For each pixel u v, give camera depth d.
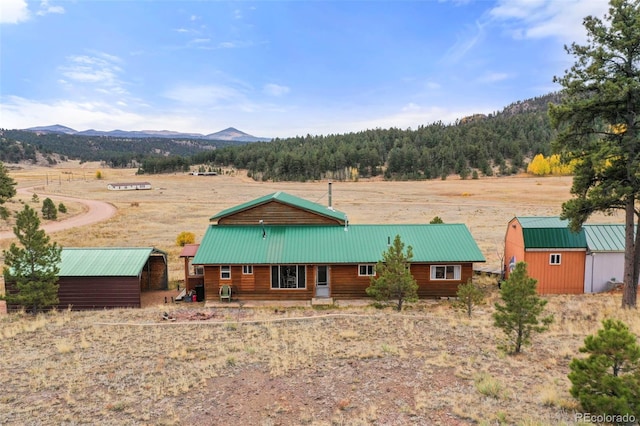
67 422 10.59
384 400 11.20
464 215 68.00
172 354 15.26
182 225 61.62
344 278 25.81
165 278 29.34
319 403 11.21
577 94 19.25
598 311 20.20
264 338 17.39
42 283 22.28
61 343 16.62
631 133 18.36
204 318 21.33
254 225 28.58
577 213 20.23
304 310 23.14
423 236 27.16
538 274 26.25
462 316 20.45
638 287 25.56
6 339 17.69
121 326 19.56
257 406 11.19
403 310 22.67
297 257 25.34
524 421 9.42
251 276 25.59
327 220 28.66
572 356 14.16
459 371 12.91
